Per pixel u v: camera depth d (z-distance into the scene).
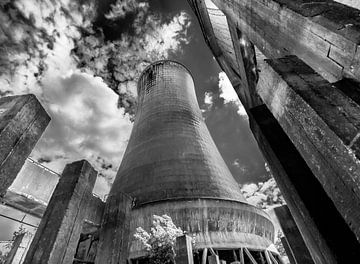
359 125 1.82
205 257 13.58
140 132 24.86
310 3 2.75
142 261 13.95
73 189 4.25
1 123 3.38
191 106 28.00
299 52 3.07
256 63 5.38
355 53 2.08
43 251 3.51
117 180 21.52
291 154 3.91
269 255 16.14
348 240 2.80
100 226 4.87
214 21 9.98
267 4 3.51
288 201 4.16
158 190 17.72
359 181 1.69
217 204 16.42
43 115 4.11
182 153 20.88
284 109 2.79
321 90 2.32
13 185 4.87
